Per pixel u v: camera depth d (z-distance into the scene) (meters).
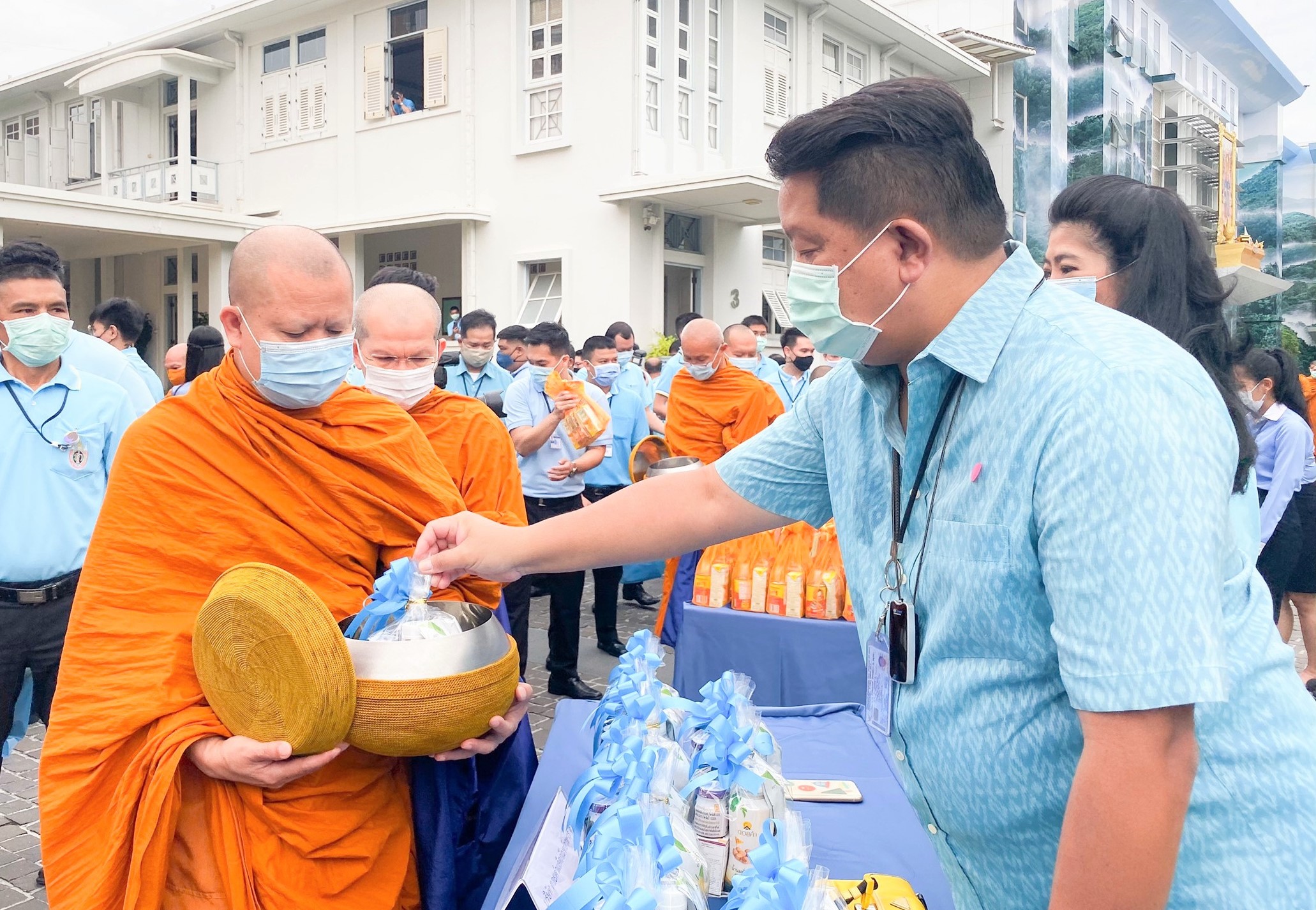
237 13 14.58
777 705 3.37
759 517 1.51
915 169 1.03
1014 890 1.10
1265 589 1.17
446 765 1.68
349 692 1.37
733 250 13.27
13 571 2.78
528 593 4.25
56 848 1.49
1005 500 0.99
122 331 5.52
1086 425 0.90
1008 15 18.42
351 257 14.31
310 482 1.63
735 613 3.41
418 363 2.44
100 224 12.73
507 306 12.98
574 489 5.21
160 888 1.40
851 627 3.26
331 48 14.38
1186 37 28.17
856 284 1.08
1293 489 4.46
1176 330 1.63
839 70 14.80
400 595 1.51
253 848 1.45
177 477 1.55
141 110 17.23
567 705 2.40
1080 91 20.89
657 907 1.13
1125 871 0.85
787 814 1.53
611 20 11.77
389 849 1.61
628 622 6.33
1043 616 0.98
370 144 14.09
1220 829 1.00
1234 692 1.03
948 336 1.05
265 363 1.56
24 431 2.80
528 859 1.45
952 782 1.09
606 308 12.01
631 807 1.29
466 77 13.02
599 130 11.98
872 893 1.46
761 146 13.25
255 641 1.36
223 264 14.40
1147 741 0.85
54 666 2.89
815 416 1.44
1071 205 1.82
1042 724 1.00
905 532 1.16
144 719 1.45
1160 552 0.85
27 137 19.39
